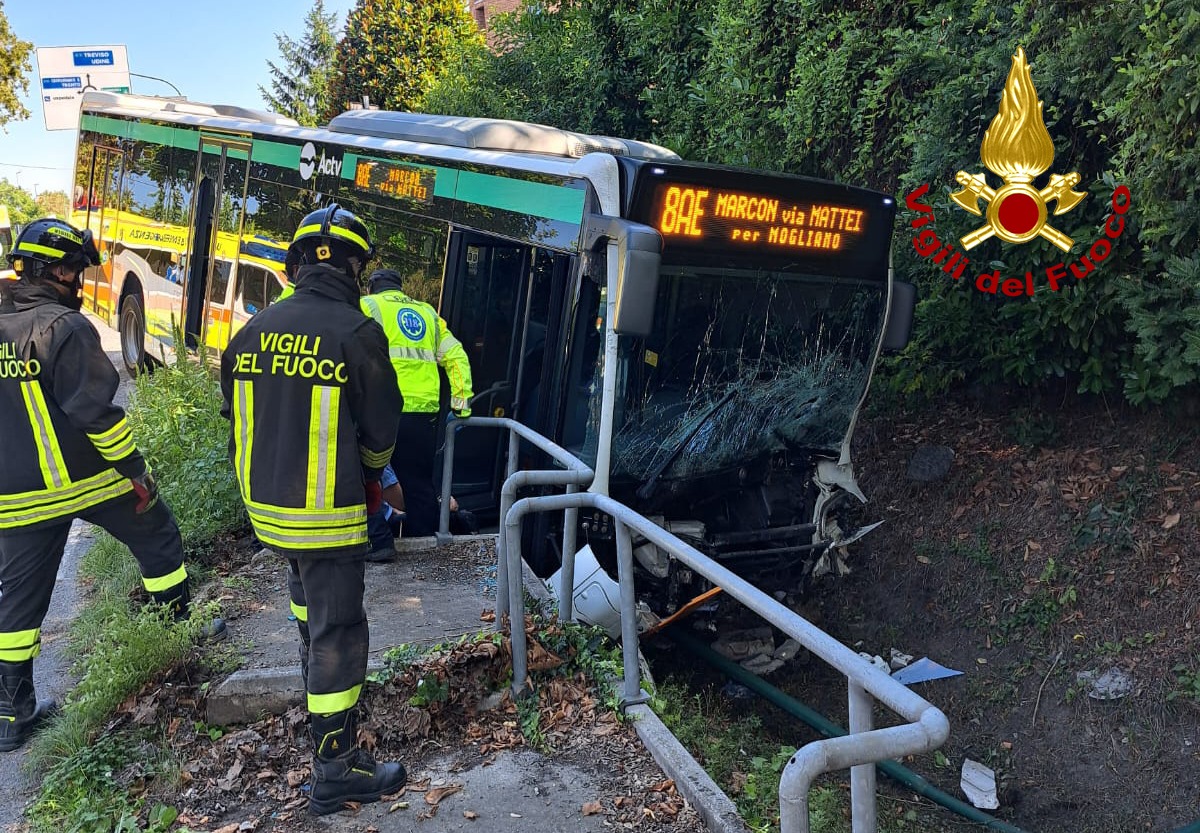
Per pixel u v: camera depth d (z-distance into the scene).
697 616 5.89
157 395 7.69
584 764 3.66
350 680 3.31
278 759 3.70
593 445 5.16
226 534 6.26
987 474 7.04
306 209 8.27
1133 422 6.70
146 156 11.46
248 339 3.25
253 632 4.57
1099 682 5.57
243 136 9.41
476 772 3.62
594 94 10.87
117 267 12.25
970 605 6.44
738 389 5.54
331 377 3.14
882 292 5.94
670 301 5.18
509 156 5.98
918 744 2.18
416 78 23.69
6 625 4.06
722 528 5.77
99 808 3.54
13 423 3.95
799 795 2.20
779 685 6.18
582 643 4.29
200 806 3.48
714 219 5.20
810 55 7.27
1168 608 5.63
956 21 6.38
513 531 3.93
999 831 4.87
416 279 6.76
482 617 4.62
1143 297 5.42
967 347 7.14
